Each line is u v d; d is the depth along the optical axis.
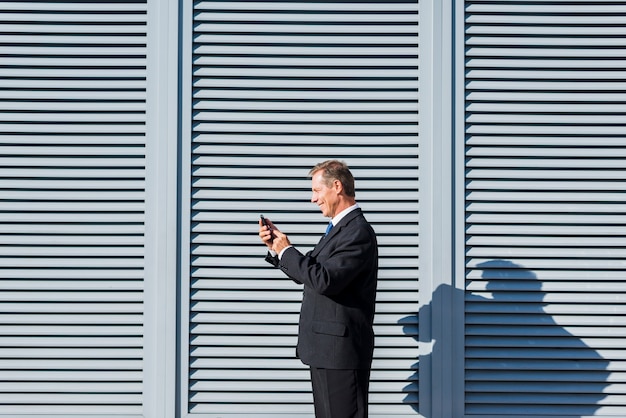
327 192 2.72
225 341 3.22
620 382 3.26
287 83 3.26
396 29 3.26
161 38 3.24
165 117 3.23
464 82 3.26
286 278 3.24
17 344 3.20
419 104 3.26
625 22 3.25
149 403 3.20
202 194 3.25
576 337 3.25
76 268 3.25
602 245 3.24
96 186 3.23
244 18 3.26
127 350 3.23
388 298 3.23
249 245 3.26
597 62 3.26
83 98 3.24
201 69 3.26
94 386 3.22
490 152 3.25
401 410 3.23
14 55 3.25
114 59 3.25
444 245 3.22
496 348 3.26
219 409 3.22
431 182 3.24
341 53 3.26
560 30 3.26
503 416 3.25
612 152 3.25
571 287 3.23
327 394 2.62
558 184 3.25
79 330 3.22
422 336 3.22
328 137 3.26
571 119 3.26
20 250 3.21
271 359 3.24
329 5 3.28
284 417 3.21
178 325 3.22
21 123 3.25
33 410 3.22
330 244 2.67
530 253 3.24
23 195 3.22
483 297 3.24
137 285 3.23
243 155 3.26
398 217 3.24
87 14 3.26
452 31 3.26
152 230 3.23
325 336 2.61
